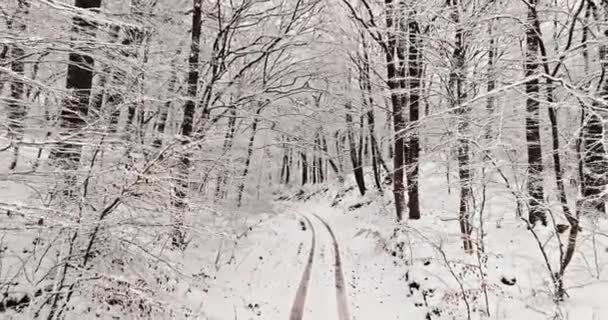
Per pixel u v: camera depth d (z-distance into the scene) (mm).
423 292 8008
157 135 6672
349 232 16188
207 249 10172
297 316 7027
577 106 6473
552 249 7832
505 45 9438
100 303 5465
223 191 10062
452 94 9367
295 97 13930
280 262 10969
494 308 6773
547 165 9125
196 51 10391
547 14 8914
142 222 5059
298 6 12555
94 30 4699
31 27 3941
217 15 12305
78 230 4371
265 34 12664
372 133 17344
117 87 5480
